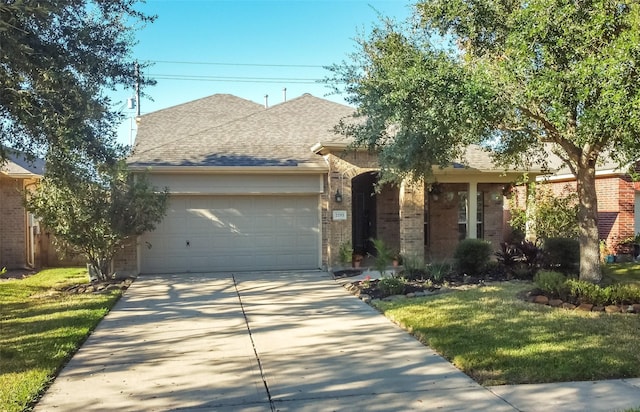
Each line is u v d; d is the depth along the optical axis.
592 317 8.02
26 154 8.84
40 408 4.93
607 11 6.84
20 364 6.16
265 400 5.09
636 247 16.58
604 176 17.11
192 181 14.02
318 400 5.08
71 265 17.61
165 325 8.35
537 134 9.48
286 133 16.70
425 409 4.83
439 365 6.12
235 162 14.25
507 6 8.41
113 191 12.33
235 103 20.67
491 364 5.97
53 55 7.75
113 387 5.49
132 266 13.67
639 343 6.62
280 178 14.47
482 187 17.92
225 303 10.09
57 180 9.55
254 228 14.62
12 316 9.04
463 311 8.57
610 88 6.11
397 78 8.02
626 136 6.92
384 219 17.45
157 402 5.06
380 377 5.73
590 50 6.98
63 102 7.84
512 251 12.95
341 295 10.87
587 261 9.84
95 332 7.94
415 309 8.88
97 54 8.52
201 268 14.33
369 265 14.88
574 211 15.39
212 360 6.43
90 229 12.27
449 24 8.65
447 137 8.97
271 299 10.47
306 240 14.88
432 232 17.56
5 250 16.61
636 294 8.73
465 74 7.54
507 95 7.70
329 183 14.23
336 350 6.80
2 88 7.75
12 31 7.09
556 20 6.90
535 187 15.02
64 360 6.44
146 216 12.60
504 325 7.61
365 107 9.62
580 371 5.68
